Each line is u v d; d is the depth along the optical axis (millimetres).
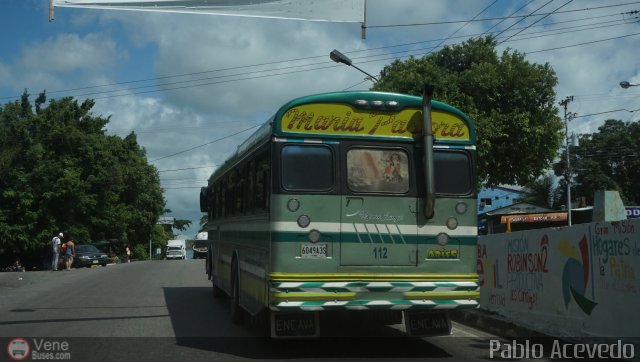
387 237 8164
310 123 8188
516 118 21547
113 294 16219
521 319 10711
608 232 8648
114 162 47938
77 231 43062
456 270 8320
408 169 8367
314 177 8086
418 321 8508
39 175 41125
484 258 12453
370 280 8039
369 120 8344
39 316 11984
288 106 8148
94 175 44750
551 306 10031
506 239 11570
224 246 13125
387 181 8273
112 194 48719
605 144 52062
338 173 8148
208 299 15047
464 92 21875
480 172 22516
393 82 21672
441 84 21422
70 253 31484
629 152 51156
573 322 9391
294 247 7918
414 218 8273
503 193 70375
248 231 9859
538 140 21906
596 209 11023
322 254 7973
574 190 52406
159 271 26266
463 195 8461
